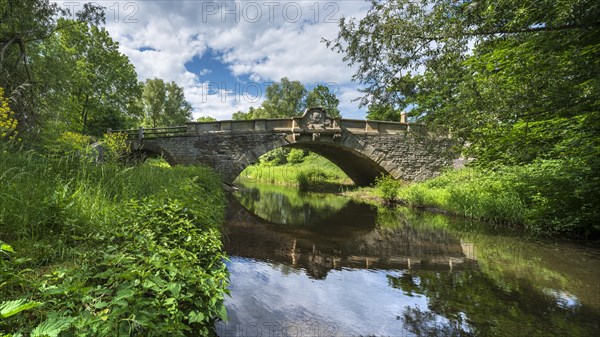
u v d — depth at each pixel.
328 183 23.34
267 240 6.30
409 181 17.31
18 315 1.43
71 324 1.37
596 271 4.67
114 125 27.58
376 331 2.84
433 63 5.84
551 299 3.63
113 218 3.05
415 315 3.18
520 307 3.40
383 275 4.42
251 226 7.70
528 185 8.03
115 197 3.75
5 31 9.39
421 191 12.76
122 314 1.62
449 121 6.59
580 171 6.46
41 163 4.13
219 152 15.92
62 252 2.31
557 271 4.65
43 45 13.28
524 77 6.13
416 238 6.85
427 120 7.09
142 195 4.82
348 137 17.00
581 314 3.26
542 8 4.93
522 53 7.00
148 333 1.61
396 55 5.94
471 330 2.91
